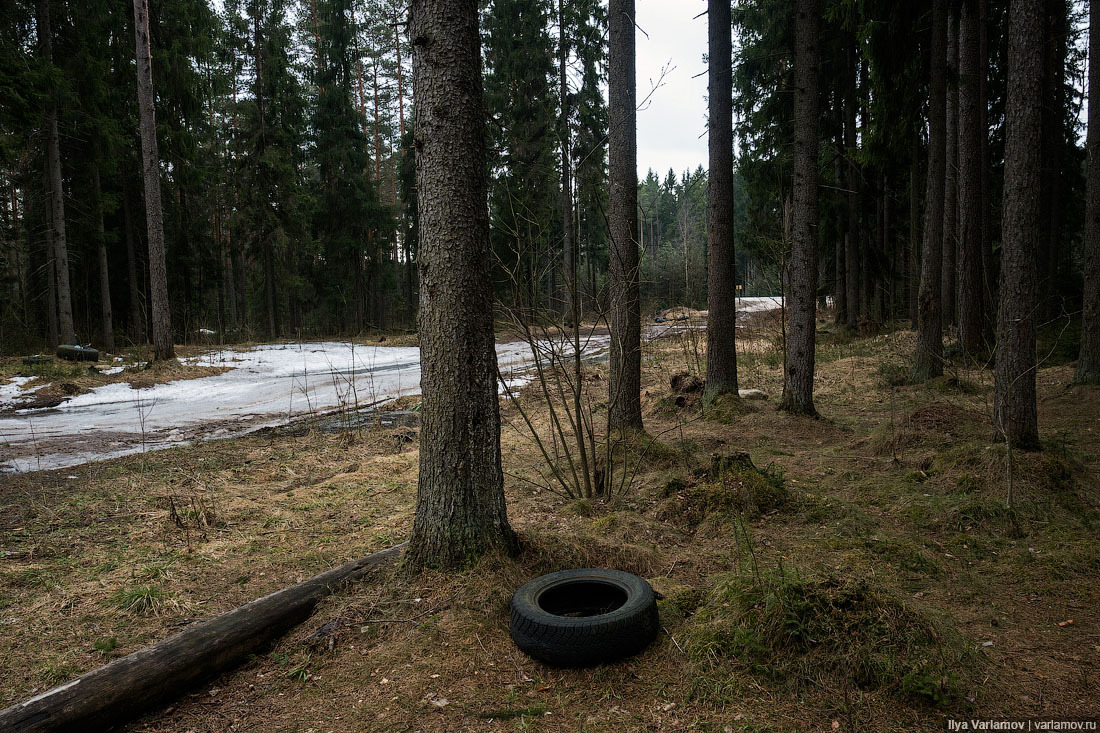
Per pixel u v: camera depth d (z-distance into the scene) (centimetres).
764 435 809
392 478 667
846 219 1952
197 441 886
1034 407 554
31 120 1429
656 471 636
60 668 303
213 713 267
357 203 3353
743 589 322
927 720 244
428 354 363
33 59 1603
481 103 364
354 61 3406
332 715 261
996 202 1719
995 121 1620
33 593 388
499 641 307
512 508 543
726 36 901
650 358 1614
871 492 559
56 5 1895
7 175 2350
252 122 2886
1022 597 354
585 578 344
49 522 522
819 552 428
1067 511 468
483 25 2962
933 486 550
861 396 1061
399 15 376
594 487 562
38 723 235
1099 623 319
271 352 2202
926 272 1096
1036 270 548
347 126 3325
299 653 308
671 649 299
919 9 1103
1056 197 1520
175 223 2803
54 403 1223
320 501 585
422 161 358
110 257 2720
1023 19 522
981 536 445
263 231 2920
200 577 414
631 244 699
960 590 367
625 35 685
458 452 359
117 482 652
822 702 255
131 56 2189
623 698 266
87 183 2136
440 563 357
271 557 449
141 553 455
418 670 287
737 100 2008
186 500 584
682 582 383
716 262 962
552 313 527
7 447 836
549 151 2703
